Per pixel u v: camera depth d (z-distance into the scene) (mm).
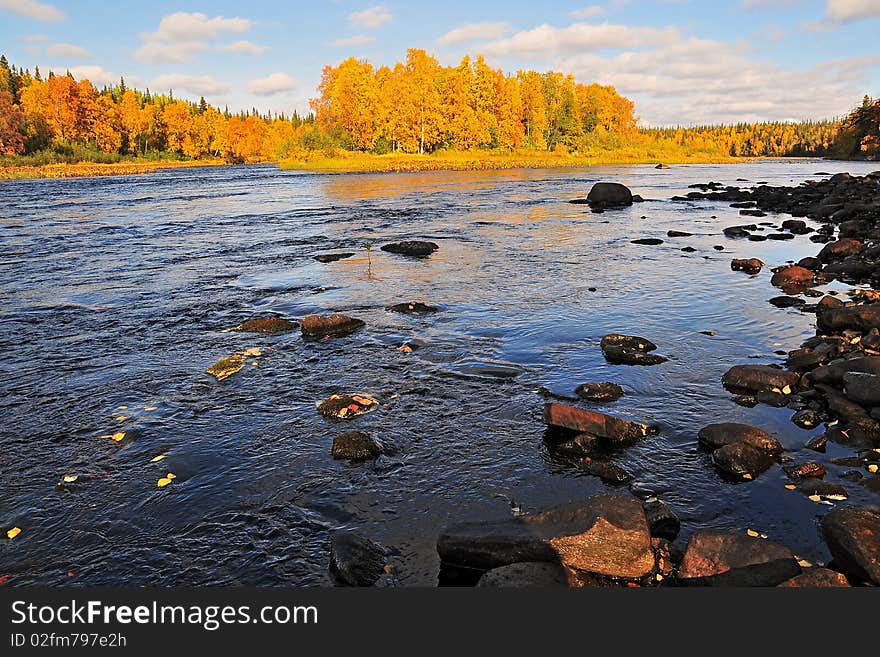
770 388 8078
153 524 5535
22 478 6320
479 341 10523
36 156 82625
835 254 16938
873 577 4434
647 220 27938
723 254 18875
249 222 27562
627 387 8414
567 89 111500
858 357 8078
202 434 7223
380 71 91312
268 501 5855
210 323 11852
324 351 10070
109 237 23141
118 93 133250
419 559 5027
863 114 101062
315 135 86562
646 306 12773
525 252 19516
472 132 90688
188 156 112312
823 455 6426
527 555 4820
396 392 8352
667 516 5301
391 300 13461
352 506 5758
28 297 13969
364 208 33094
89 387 8688
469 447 6812
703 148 137125
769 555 4680
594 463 6398
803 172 68312
